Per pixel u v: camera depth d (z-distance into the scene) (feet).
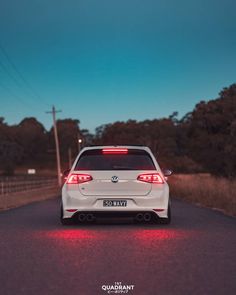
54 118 223.10
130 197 40.86
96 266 26.22
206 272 24.81
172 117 432.66
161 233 37.65
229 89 201.67
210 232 38.27
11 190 162.20
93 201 40.86
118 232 38.22
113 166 41.57
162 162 288.10
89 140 538.06
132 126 435.53
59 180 218.59
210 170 187.62
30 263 27.17
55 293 21.09
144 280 23.20
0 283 22.90
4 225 44.21
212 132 197.57
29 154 574.15
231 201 67.56
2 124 587.27
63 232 38.60
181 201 92.22
